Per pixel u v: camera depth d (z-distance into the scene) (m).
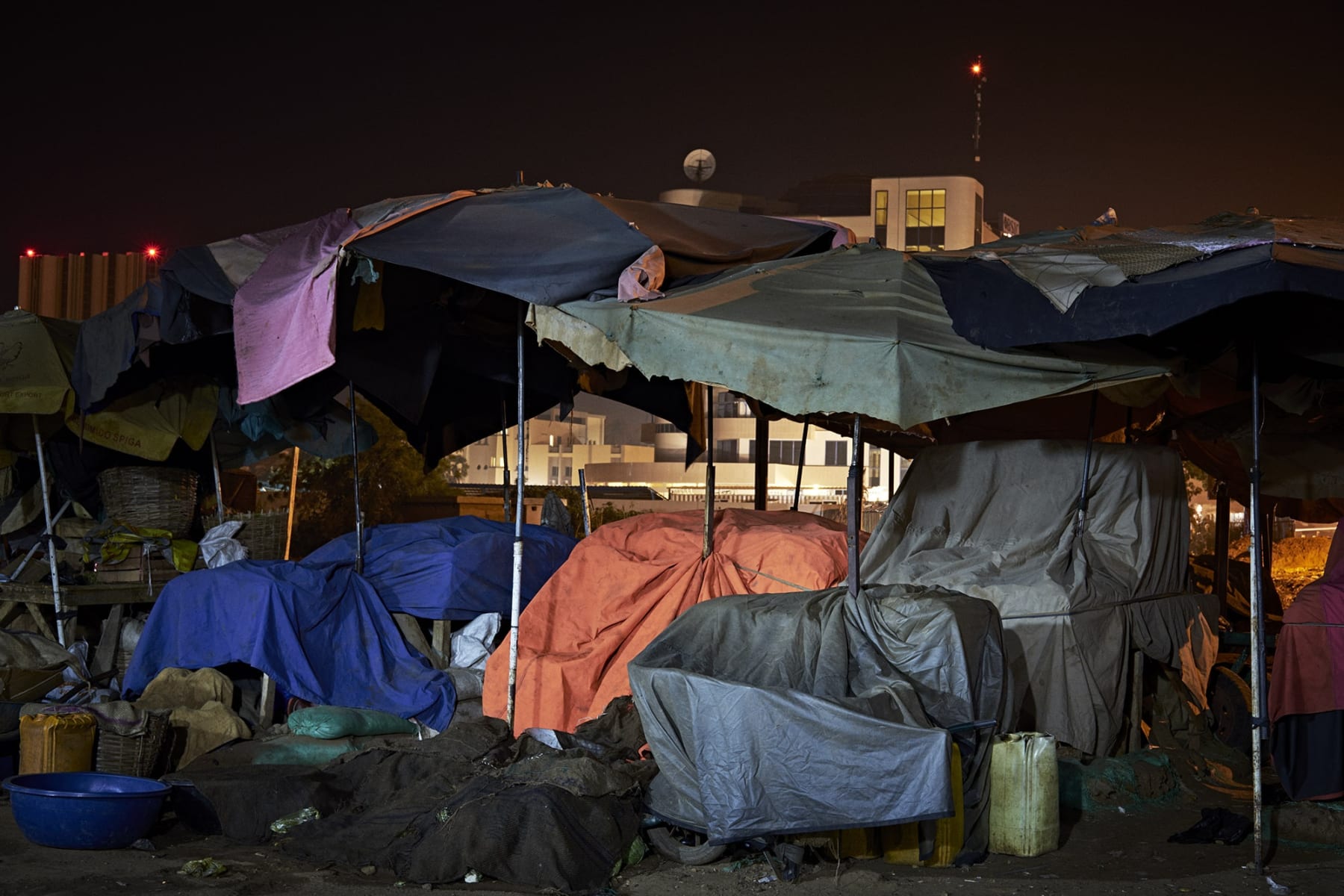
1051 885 6.05
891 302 7.25
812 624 6.66
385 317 10.10
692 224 9.03
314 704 8.69
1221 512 11.88
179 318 9.12
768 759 5.96
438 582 9.65
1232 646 10.11
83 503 11.34
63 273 50.06
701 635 6.80
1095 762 7.83
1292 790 7.56
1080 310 6.55
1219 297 6.18
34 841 6.59
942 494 8.68
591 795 6.29
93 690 9.08
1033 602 7.84
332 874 6.22
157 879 6.06
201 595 8.83
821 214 73.25
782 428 70.06
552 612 8.96
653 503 49.41
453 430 12.86
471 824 6.09
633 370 11.62
